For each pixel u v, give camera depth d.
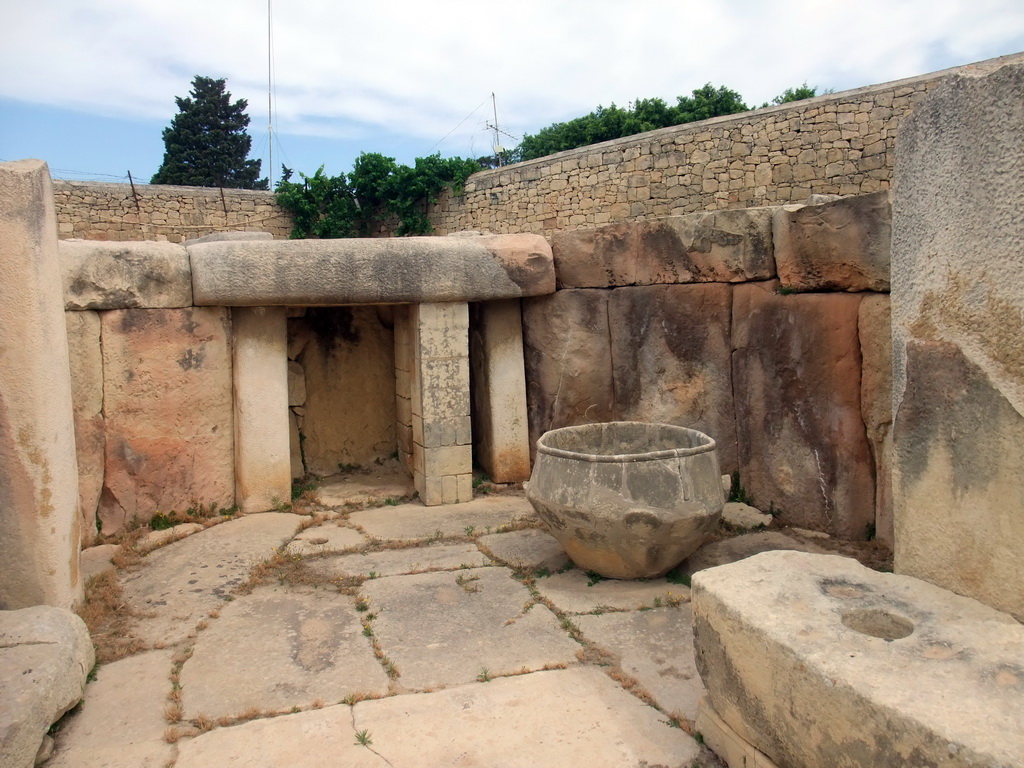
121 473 4.92
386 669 3.12
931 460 2.54
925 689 1.84
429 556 4.50
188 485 5.22
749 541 4.51
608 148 12.92
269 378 5.43
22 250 3.08
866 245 4.17
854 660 1.98
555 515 3.83
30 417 3.13
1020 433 2.23
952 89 2.44
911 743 1.73
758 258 4.86
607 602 3.72
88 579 4.04
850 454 4.42
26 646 2.76
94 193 13.66
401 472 6.45
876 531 4.36
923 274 2.58
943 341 2.49
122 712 2.84
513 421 6.04
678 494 3.68
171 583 4.12
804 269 4.54
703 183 11.95
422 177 15.55
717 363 5.20
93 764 2.52
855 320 4.33
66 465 3.41
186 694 2.95
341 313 6.46
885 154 10.25
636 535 3.67
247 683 3.03
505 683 2.97
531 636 3.39
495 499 5.71
